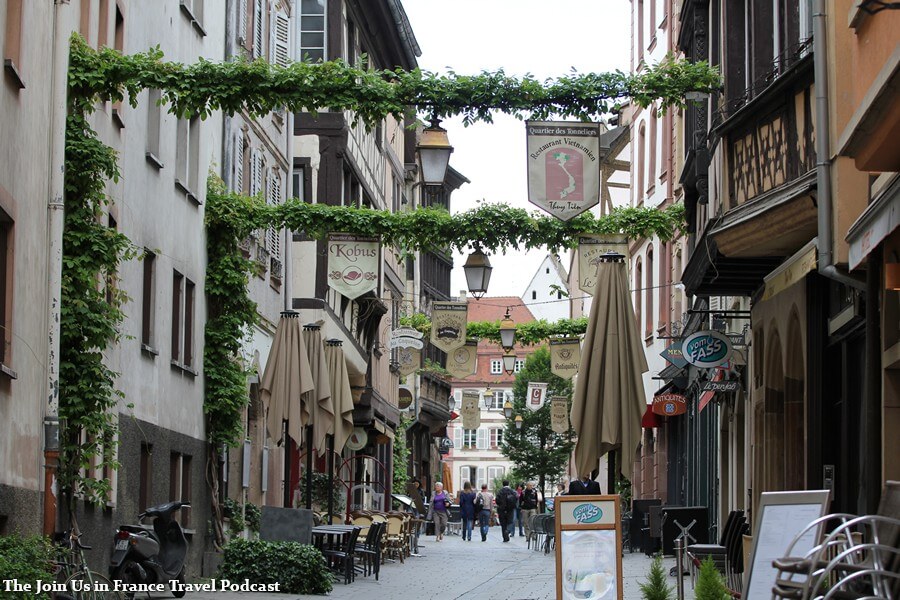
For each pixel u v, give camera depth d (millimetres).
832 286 17719
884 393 13961
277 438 25688
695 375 31047
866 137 11117
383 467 53656
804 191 15461
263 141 31641
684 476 36438
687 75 17531
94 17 18609
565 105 17422
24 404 15156
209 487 24703
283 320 26188
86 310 17000
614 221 23641
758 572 9305
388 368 52625
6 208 14312
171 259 22422
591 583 15555
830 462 17875
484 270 23203
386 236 23391
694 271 21531
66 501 16938
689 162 24047
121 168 19594
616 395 18531
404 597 21922
